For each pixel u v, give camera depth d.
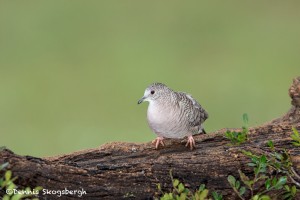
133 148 9.94
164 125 10.48
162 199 8.89
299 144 9.50
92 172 9.04
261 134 10.07
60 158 9.77
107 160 9.74
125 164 9.23
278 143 9.84
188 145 10.02
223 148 9.77
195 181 9.32
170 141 10.02
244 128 9.80
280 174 9.38
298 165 9.50
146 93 10.59
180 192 9.12
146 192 9.16
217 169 9.38
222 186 9.34
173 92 10.66
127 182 9.13
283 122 10.66
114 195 9.05
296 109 10.72
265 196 9.00
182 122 10.50
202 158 9.43
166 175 9.25
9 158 8.62
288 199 9.37
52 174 8.80
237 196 9.34
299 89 10.62
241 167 9.41
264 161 9.14
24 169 8.66
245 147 9.75
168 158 9.40
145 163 9.28
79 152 9.84
